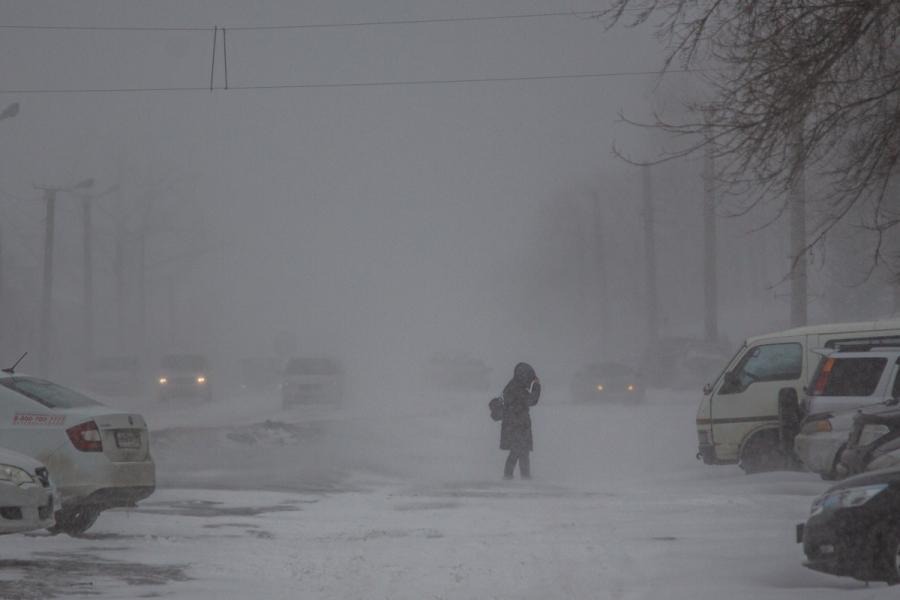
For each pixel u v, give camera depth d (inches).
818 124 1405.0
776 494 2154.3
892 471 1211.9
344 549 1537.9
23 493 1398.9
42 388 1743.4
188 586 1259.2
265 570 1368.1
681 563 1358.3
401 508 2071.9
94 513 1712.6
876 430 1678.2
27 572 1344.7
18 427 1669.5
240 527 1795.0
